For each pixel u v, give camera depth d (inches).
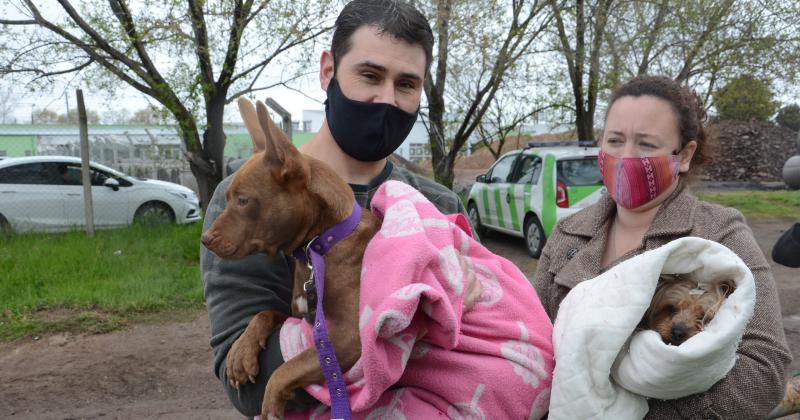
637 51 450.0
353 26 72.6
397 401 58.4
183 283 280.4
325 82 78.7
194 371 195.0
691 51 448.5
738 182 952.9
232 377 61.4
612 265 75.0
